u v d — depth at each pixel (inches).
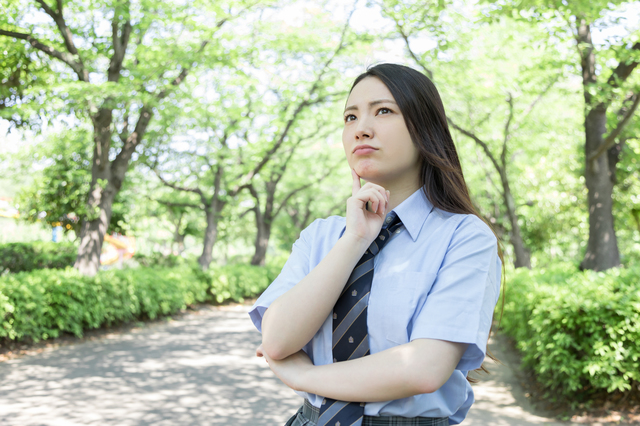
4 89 374.9
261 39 505.7
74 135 546.0
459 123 460.1
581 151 496.4
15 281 307.7
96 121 390.3
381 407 40.9
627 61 250.4
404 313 41.1
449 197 46.3
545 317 199.3
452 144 47.7
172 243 912.9
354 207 43.0
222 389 234.5
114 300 387.9
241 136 636.1
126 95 335.0
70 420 181.6
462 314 39.5
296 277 49.1
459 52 406.9
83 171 556.1
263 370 276.5
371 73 46.8
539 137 550.3
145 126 419.2
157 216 767.7
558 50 324.5
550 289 219.3
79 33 401.4
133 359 291.7
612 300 183.8
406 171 46.6
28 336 318.0
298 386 41.6
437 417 43.0
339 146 796.6
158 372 263.3
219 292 598.2
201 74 512.4
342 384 39.7
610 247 292.8
